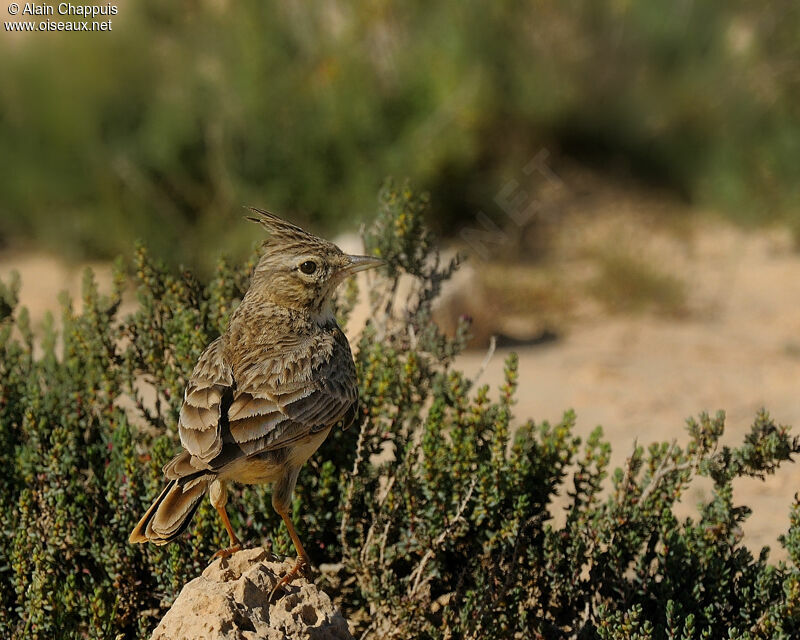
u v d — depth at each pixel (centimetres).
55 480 1197
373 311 1459
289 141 2947
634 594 1175
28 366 1448
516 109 3375
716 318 2730
